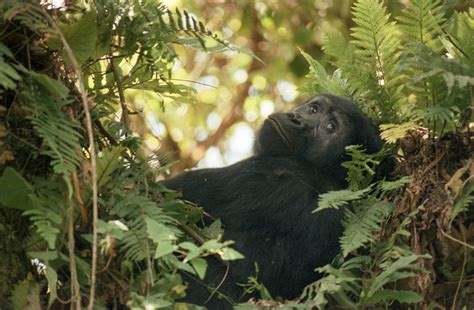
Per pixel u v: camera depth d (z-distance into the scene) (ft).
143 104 51.75
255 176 30.53
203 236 25.77
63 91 21.40
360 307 24.13
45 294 22.33
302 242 29.01
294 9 53.88
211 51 25.63
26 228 21.95
